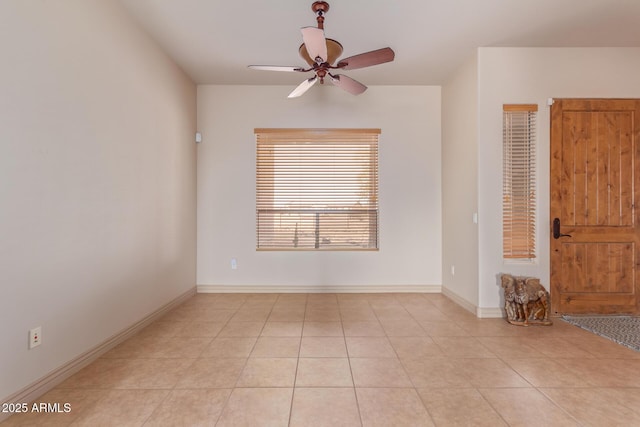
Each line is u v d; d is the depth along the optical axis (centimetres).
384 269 453
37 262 195
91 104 240
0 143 172
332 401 194
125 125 283
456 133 402
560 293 350
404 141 453
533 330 311
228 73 411
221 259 453
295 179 452
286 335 298
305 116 452
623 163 352
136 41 299
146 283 319
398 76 422
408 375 225
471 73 362
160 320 339
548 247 349
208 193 451
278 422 175
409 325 325
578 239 350
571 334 301
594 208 351
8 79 176
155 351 263
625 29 313
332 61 288
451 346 274
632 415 181
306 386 211
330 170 453
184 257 409
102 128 252
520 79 347
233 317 349
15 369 182
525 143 352
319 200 454
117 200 272
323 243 453
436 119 452
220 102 450
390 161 453
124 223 282
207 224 451
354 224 453
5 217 175
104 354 256
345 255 453
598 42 339
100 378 220
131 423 174
